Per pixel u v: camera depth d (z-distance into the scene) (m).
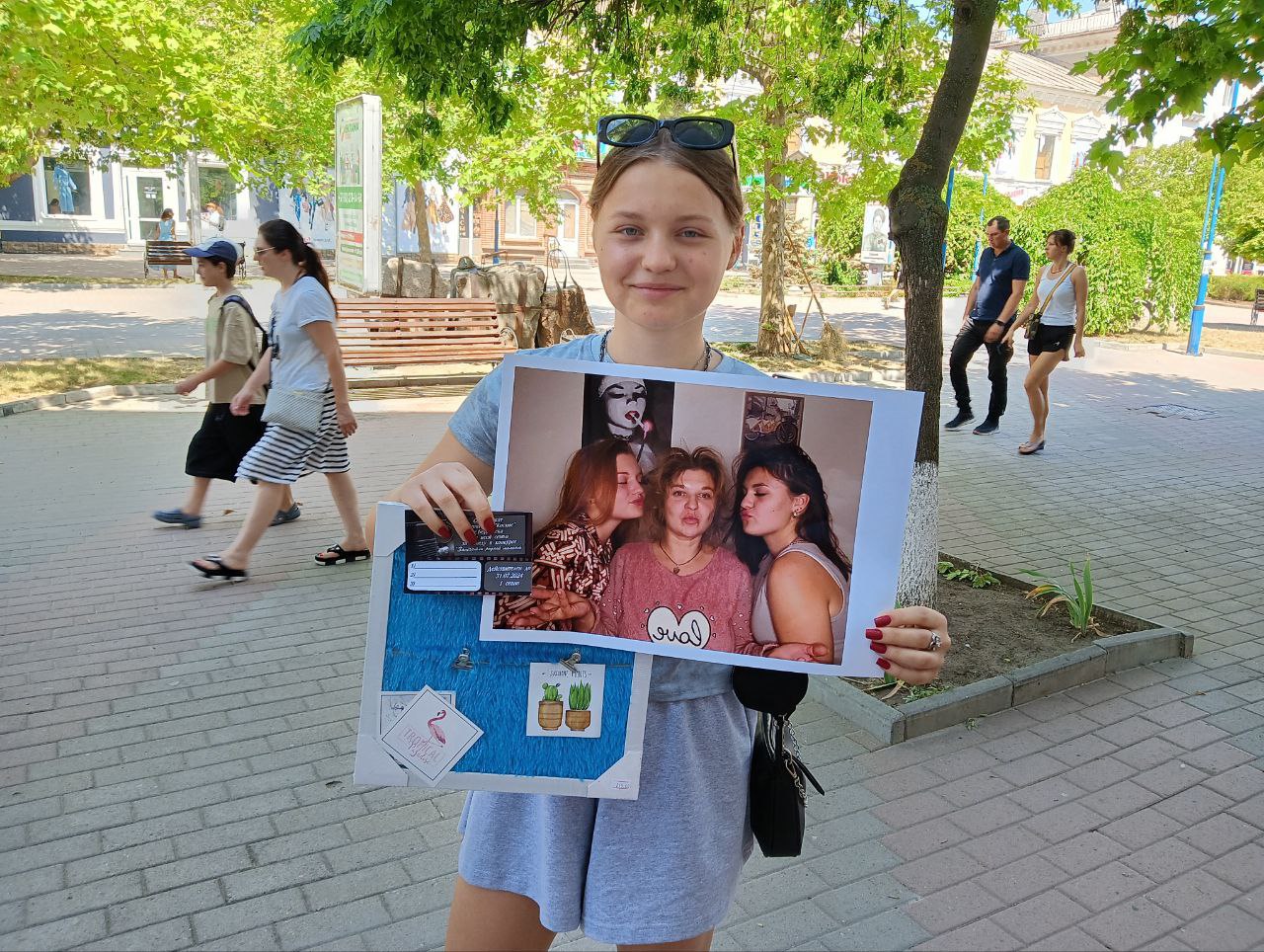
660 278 1.48
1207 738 4.07
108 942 2.79
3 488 7.27
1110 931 2.92
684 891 1.56
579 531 1.46
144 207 33.53
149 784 3.59
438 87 6.01
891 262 30.50
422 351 11.45
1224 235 25.58
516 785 1.49
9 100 8.23
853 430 1.45
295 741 3.93
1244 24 5.34
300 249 5.38
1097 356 16.98
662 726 1.55
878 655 1.47
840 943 2.85
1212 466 9.22
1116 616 5.06
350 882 3.08
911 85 10.62
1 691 4.25
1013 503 7.79
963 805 3.56
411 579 1.43
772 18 10.27
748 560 1.47
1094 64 5.88
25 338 14.63
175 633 4.91
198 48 9.44
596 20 7.16
